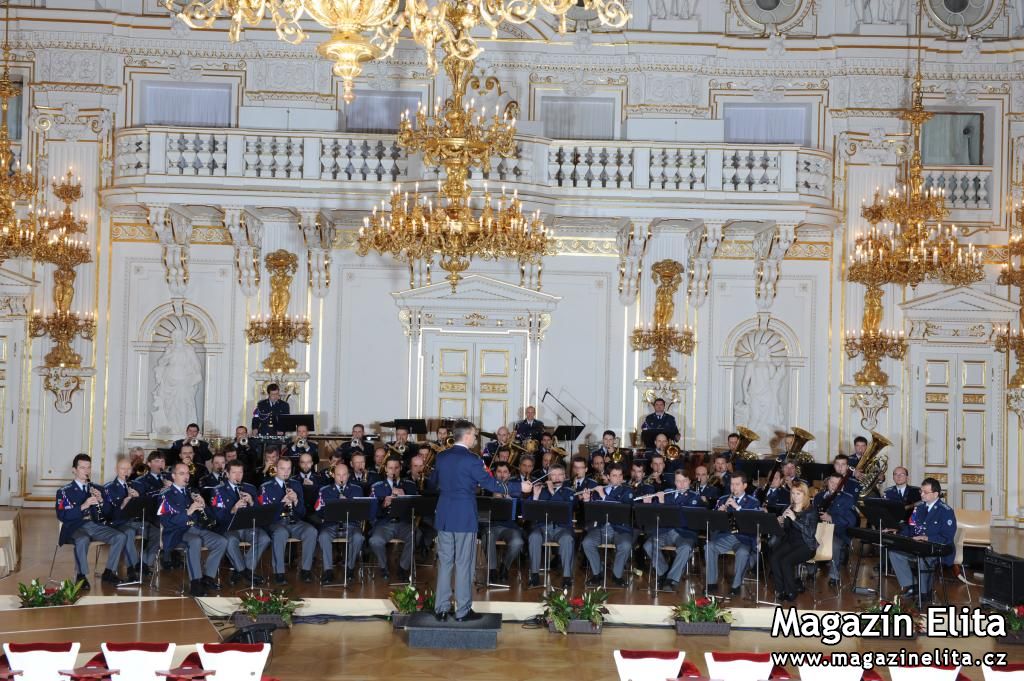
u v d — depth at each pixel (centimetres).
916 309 2233
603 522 1515
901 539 1488
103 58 2247
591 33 2312
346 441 2089
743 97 2309
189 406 2269
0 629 1232
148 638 1196
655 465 1805
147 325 2256
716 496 1744
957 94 2262
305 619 1440
